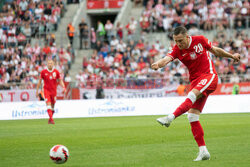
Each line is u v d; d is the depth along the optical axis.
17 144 34.16
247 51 90.25
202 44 24.56
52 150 22.80
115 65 95.44
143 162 23.53
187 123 50.81
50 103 57.56
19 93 86.06
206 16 99.94
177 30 23.94
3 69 98.44
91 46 106.56
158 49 96.19
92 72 96.50
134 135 38.44
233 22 98.69
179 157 25.06
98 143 33.31
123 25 112.88
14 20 112.25
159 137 36.19
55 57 100.38
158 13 104.81
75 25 114.62
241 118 57.09
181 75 87.94
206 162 22.84
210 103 74.25
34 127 51.22
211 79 24.05
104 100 75.31
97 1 122.38
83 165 23.19
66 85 86.00
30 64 99.88
